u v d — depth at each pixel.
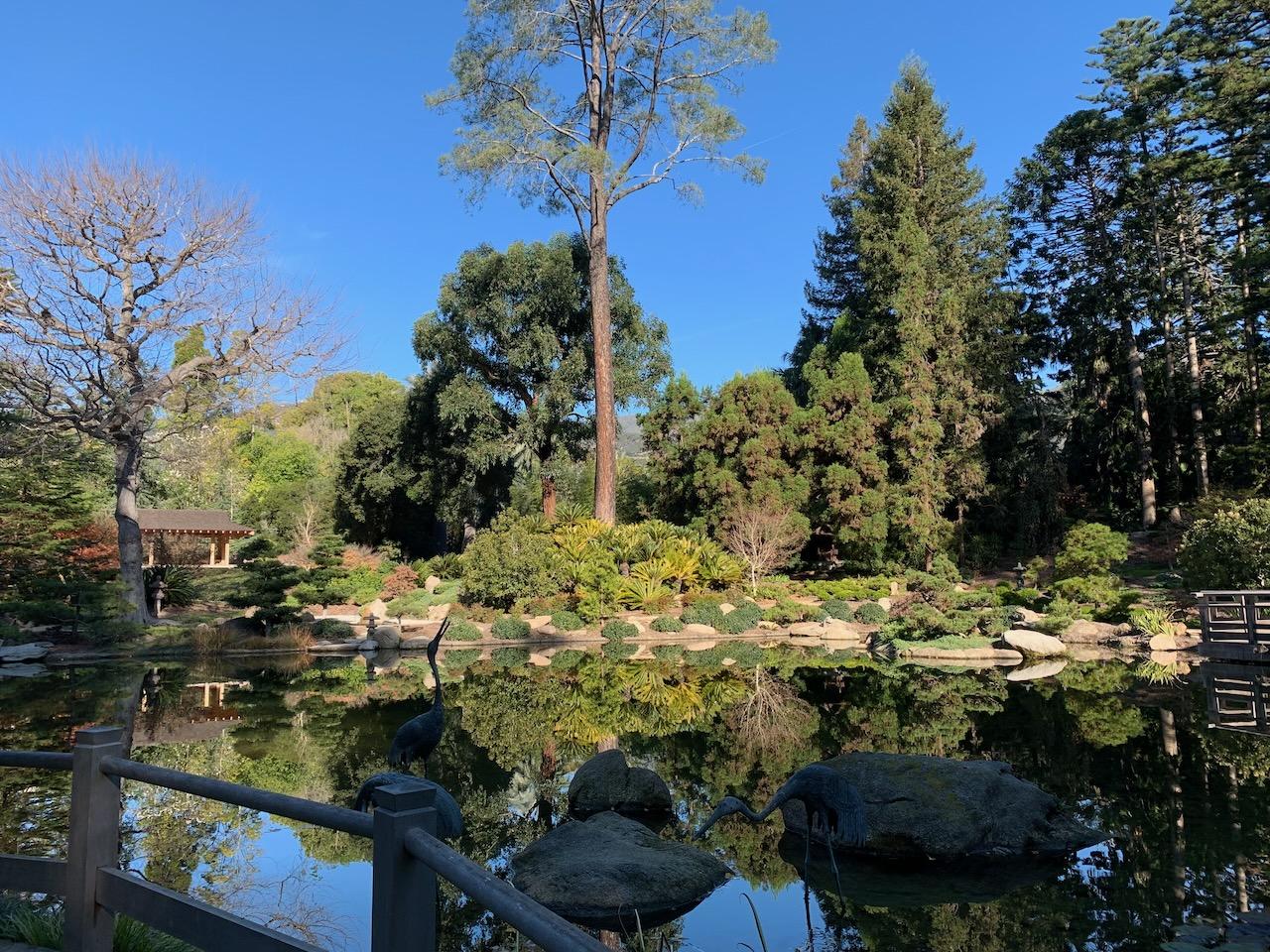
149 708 12.26
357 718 11.50
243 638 20.02
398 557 35.84
